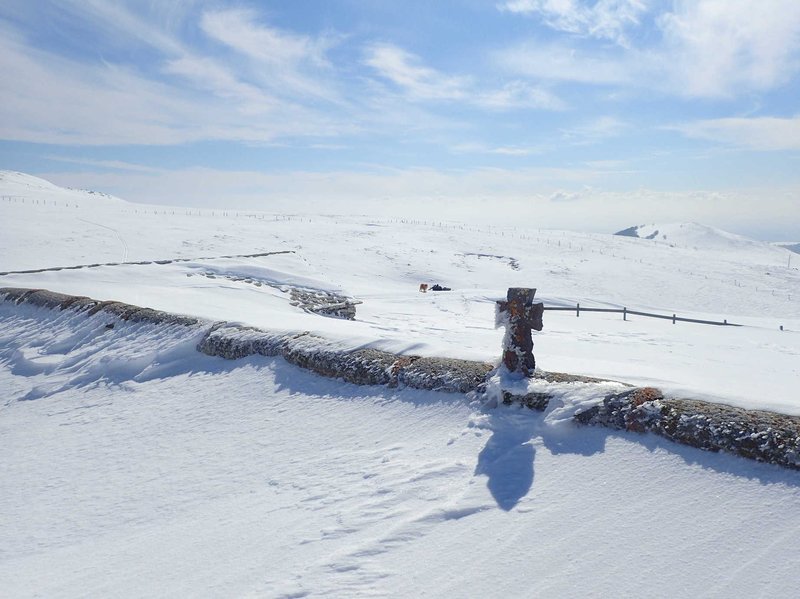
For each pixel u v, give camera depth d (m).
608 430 4.12
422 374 5.61
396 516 3.72
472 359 5.74
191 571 3.57
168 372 8.08
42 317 11.62
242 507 4.41
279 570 3.35
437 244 69.56
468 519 3.51
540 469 3.91
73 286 15.01
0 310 12.66
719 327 25.88
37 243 47.19
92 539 4.46
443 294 33.94
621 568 2.88
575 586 2.82
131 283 16.66
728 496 3.23
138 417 6.92
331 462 4.81
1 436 7.25
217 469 5.24
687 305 48.84
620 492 3.47
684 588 2.69
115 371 8.50
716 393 4.13
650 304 47.66
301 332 7.59
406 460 4.51
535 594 2.81
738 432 3.52
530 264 60.91
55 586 3.72
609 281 55.25
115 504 4.99
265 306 15.72
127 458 5.90
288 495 4.42
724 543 2.91
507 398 4.79
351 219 99.62
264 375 7.04
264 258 22.66
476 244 73.12
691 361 13.56
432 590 2.94
